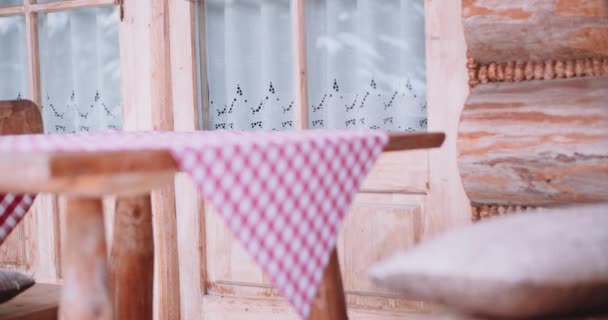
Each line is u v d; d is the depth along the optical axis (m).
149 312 2.14
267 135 1.81
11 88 3.55
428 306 2.71
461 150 2.31
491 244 1.15
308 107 2.96
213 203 1.30
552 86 2.21
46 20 3.45
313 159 1.48
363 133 1.76
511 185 2.25
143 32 3.14
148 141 1.69
